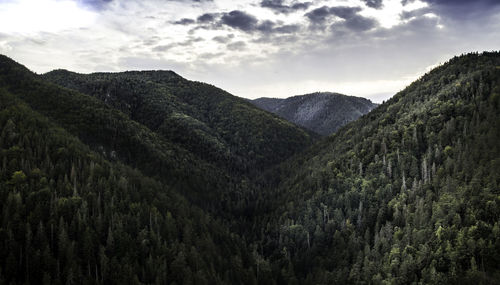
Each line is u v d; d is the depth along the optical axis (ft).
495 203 385.91
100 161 567.59
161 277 379.96
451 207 412.57
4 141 497.87
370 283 401.70
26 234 346.33
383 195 512.22
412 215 439.63
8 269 318.24
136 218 443.73
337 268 455.63
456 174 454.40
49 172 472.44
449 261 367.45
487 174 428.15
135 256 394.73
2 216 366.63
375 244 435.12
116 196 469.57
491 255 349.00
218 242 538.47
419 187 472.44
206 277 412.57
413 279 377.09
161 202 540.93
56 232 373.81
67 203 410.31
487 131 479.00
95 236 390.63
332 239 510.58
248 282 465.06
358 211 517.96
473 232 371.76
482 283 330.54
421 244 395.55
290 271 483.51
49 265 335.06
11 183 415.44
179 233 493.36
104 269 356.18
